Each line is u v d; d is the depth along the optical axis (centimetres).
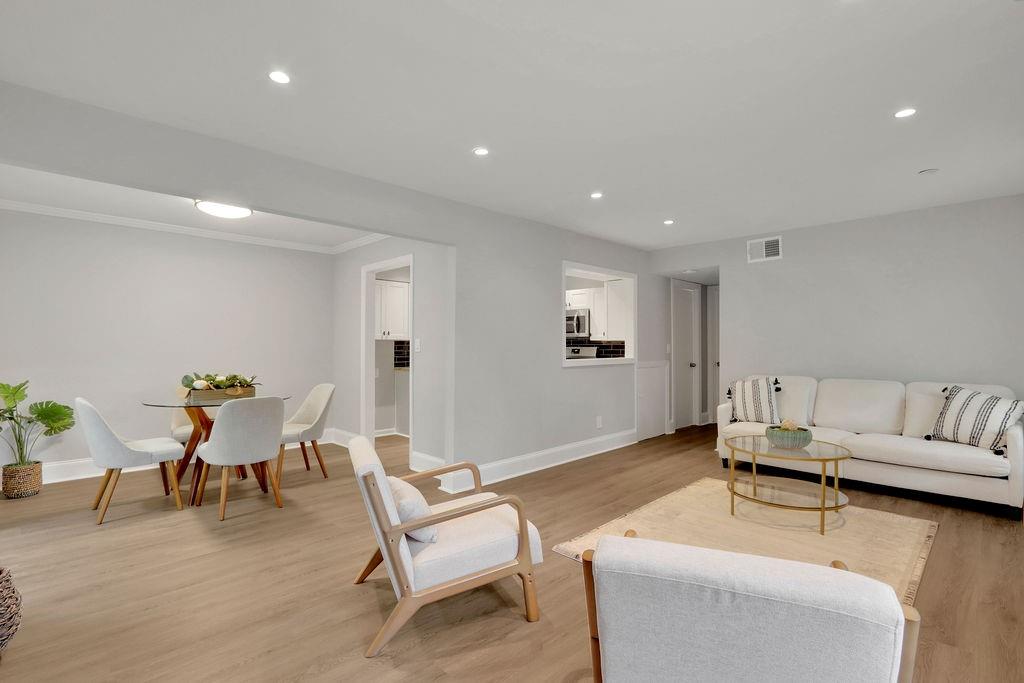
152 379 477
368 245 549
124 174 245
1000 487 323
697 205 407
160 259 482
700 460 499
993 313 387
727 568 90
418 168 321
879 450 367
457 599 234
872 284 444
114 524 327
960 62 201
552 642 200
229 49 192
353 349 575
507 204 404
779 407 459
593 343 616
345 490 405
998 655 188
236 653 192
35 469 388
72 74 210
